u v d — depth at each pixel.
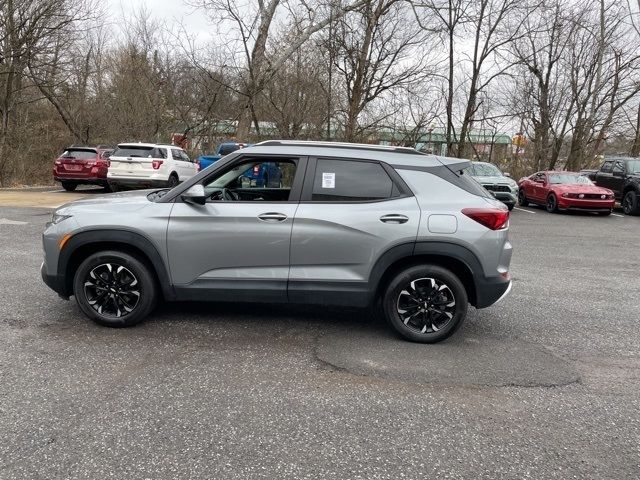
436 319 4.38
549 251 9.55
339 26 17.02
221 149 16.62
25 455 2.64
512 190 16.16
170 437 2.85
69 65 24.81
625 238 11.54
